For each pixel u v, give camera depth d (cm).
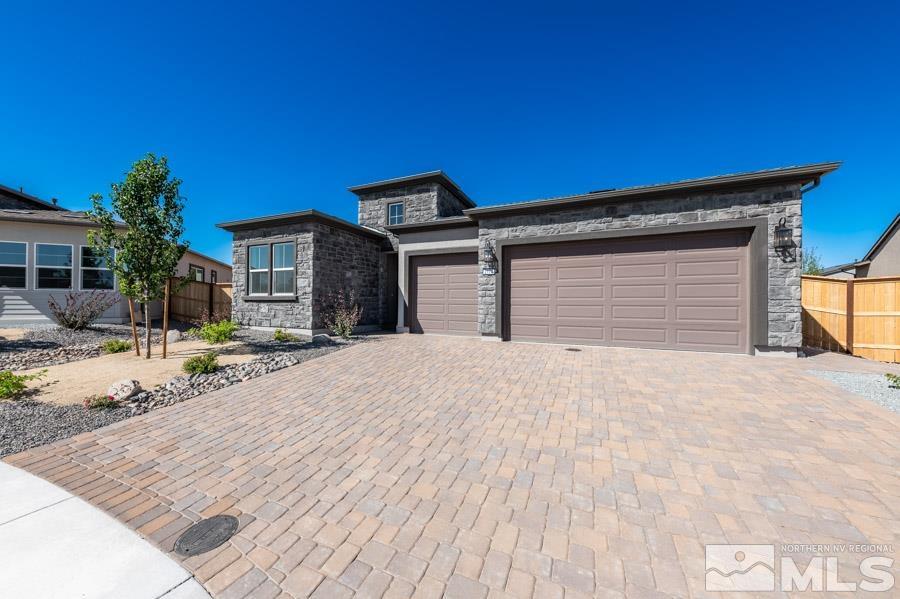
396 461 289
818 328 795
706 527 202
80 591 158
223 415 396
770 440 317
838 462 275
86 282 1150
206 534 200
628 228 797
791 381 509
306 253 1023
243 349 768
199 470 277
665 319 778
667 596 155
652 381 520
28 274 1088
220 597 156
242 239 1138
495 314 929
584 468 273
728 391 464
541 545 190
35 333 880
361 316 1202
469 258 1060
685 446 308
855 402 414
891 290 687
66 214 1205
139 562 178
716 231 738
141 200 636
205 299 1320
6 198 1377
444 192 1374
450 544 191
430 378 548
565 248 873
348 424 369
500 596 156
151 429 358
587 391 475
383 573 170
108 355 695
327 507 227
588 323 848
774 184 688
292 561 179
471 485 251
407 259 1123
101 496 240
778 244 679
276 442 328
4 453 304
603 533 199
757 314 692
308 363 655
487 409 410
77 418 382
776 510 217
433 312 1103
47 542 192
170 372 564
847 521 205
